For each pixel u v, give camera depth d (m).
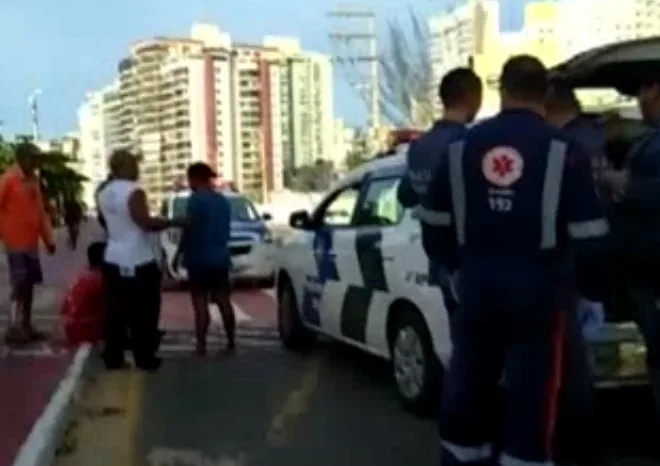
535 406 4.66
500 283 4.64
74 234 36.44
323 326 9.84
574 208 4.58
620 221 5.64
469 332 4.81
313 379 9.47
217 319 13.51
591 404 5.95
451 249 4.95
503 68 4.91
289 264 10.77
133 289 9.59
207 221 10.72
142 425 7.81
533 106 4.72
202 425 7.79
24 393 8.50
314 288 10.00
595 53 7.34
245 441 7.30
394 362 8.15
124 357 10.46
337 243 9.27
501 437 4.94
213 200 10.73
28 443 6.75
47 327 12.10
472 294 4.72
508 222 4.62
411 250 7.64
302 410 8.21
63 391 8.32
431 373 7.54
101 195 9.54
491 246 4.69
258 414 8.10
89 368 9.83
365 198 8.90
